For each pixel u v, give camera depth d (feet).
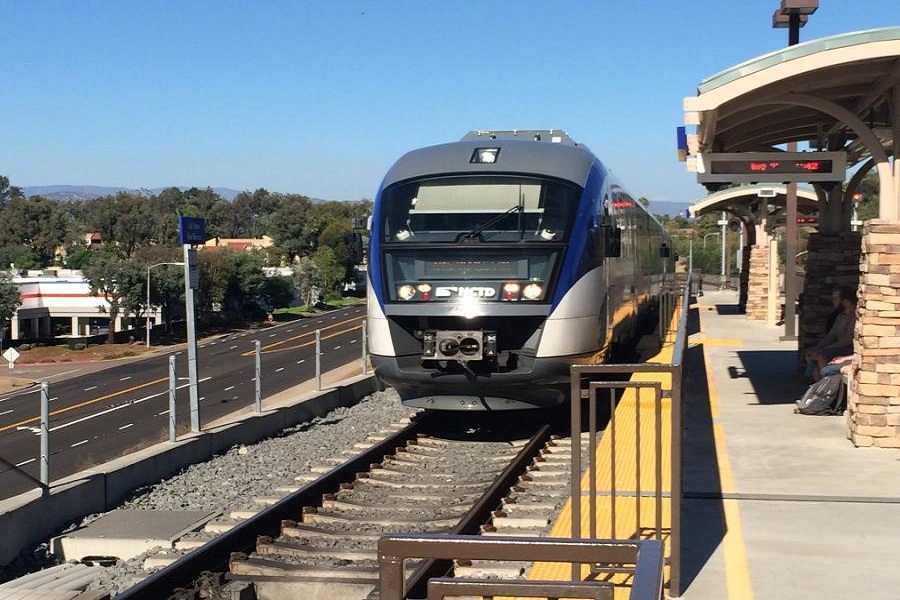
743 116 42.65
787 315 78.33
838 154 41.01
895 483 29.43
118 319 281.74
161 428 90.17
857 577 20.93
